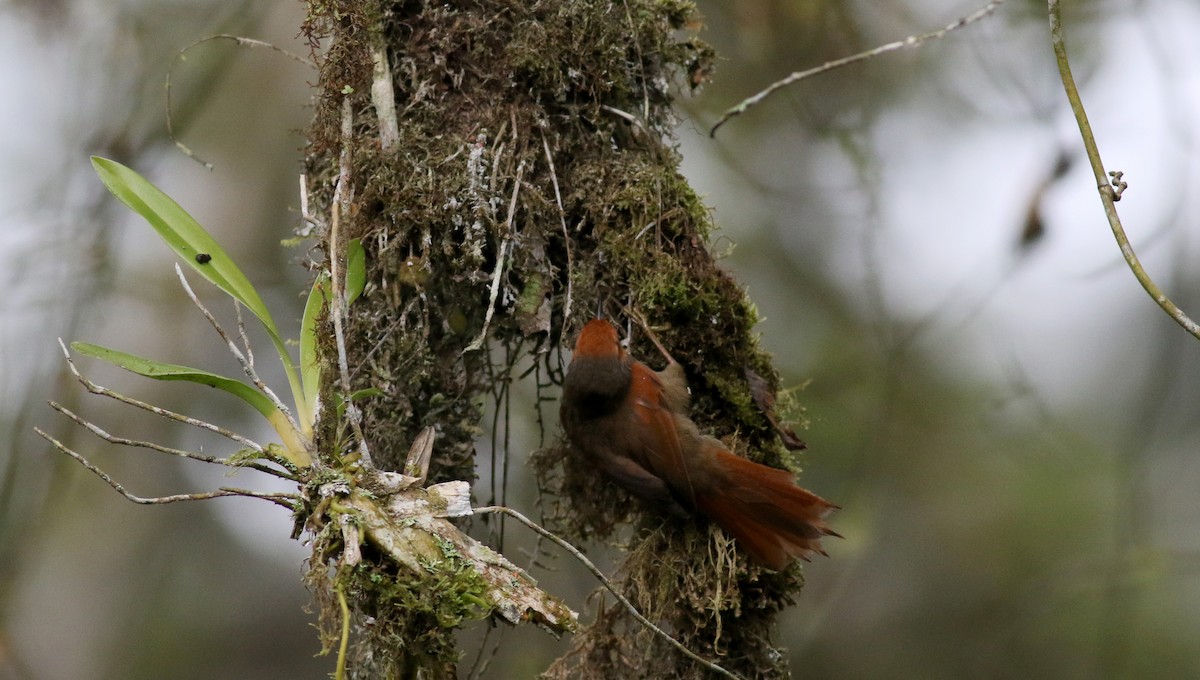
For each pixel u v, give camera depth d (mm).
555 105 6824
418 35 6684
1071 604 12820
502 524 6867
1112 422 12992
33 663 13102
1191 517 12609
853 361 12172
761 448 6840
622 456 6492
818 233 12711
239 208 13656
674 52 7152
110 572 13695
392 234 6539
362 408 6453
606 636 6859
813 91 11922
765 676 6605
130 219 11469
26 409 10180
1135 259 6070
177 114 11023
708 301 6719
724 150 11578
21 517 10680
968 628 12820
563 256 6875
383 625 5613
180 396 13656
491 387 7000
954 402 12508
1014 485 12898
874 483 11461
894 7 12062
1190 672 12281
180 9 11562
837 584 11617
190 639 13758
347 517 5555
